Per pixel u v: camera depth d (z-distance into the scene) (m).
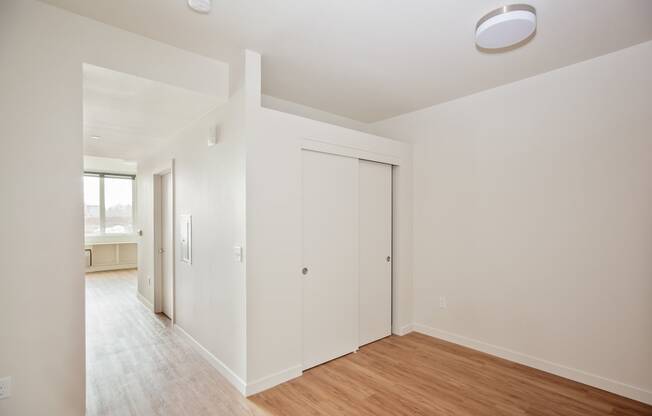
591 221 2.55
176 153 3.73
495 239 3.11
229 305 2.60
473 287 3.26
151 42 2.31
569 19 2.05
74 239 2.02
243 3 1.91
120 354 3.09
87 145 4.19
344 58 2.61
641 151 2.34
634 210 2.37
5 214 1.81
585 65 2.59
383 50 2.47
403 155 3.75
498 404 2.28
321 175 2.95
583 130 2.59
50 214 1.94
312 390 2.46
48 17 1.94
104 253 8.15
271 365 2.51
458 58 2.59
